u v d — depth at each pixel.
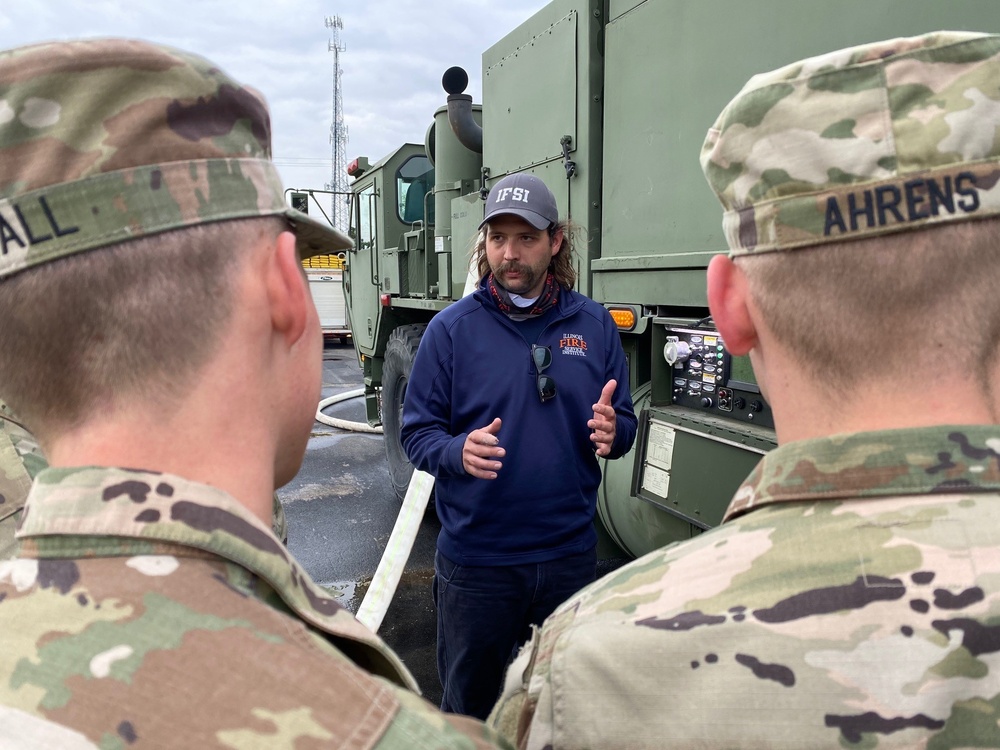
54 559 0.48
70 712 0.42
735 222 0.63
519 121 3.31
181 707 0.42
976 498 0.54
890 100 0.54
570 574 1.95
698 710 0.52
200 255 0.53
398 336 4.54
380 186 5.43
